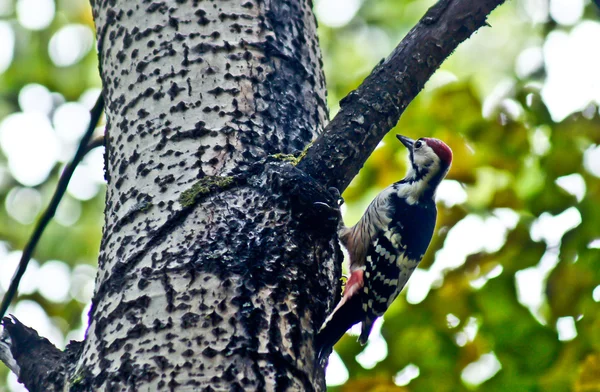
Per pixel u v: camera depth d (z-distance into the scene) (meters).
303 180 6.08
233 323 5.46
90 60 16.73
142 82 6.59
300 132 6.70
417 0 16.80
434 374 9.38
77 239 15.92
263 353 5.41
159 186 6.12
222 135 6.35
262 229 5.93
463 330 9.55
